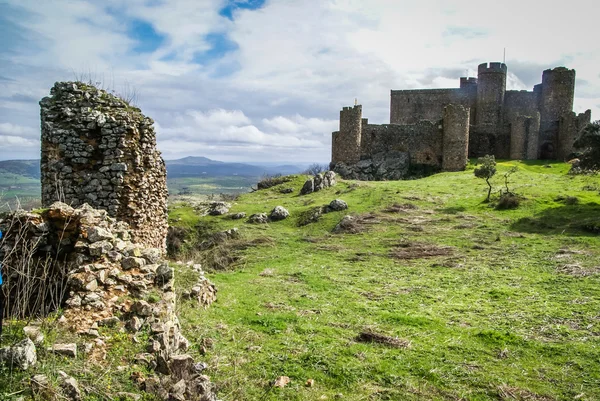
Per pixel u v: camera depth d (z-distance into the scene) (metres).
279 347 9.61
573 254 20.25
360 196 39.12
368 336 10.60
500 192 34.81
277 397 7.50
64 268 9.71
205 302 12.02
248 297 14.02
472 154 68.31
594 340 10.80
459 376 8.77
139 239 15.14
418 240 25.48
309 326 11.16
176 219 37.06
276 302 13.57
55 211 10.65
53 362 6.09
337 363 8.96
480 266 19.25
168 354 7.41
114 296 8.52
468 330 11.50
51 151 14.59
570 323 12.05
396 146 64.31
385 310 13.26
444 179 46.91
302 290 15.52
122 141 14.63
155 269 9.63
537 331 11.48
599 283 15.84
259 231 32.25
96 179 14.57
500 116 69.88
